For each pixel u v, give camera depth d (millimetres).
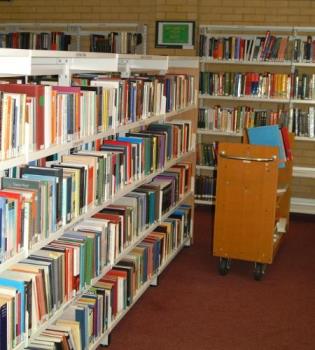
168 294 4051
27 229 2248
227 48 6254
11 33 6801
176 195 4668
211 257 4910
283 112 6211
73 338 2734
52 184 2457
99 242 3029
